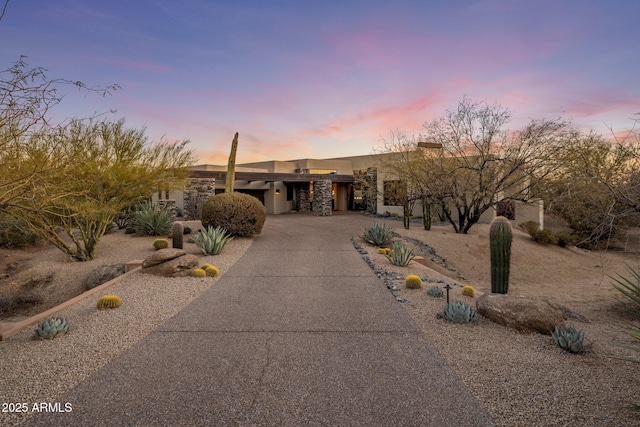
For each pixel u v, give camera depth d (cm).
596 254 1695
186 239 1388
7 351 430
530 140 1523
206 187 2234
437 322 532
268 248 1228
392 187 2438
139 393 335
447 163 1728
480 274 1258
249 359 407
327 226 1880
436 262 1291
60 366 390
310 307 605
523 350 433
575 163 980
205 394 333
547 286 1199
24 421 294
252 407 312
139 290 712
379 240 1281
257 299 653
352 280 799
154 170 1302
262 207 1443
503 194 1758
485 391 338
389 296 674
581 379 361
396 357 412
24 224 1021
